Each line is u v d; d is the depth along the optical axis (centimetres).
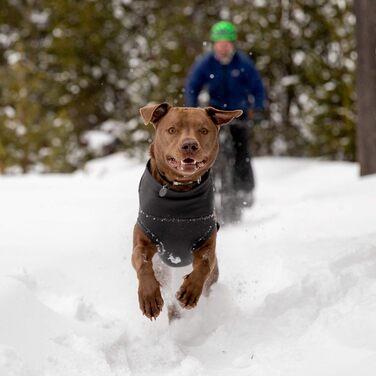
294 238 629
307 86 1792
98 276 506
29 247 568
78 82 2203
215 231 443
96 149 2225
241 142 816
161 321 445
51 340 362
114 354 373
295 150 1858
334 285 446
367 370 315
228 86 804
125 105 2277
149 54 2027
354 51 1594
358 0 973
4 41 2405
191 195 420
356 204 730
